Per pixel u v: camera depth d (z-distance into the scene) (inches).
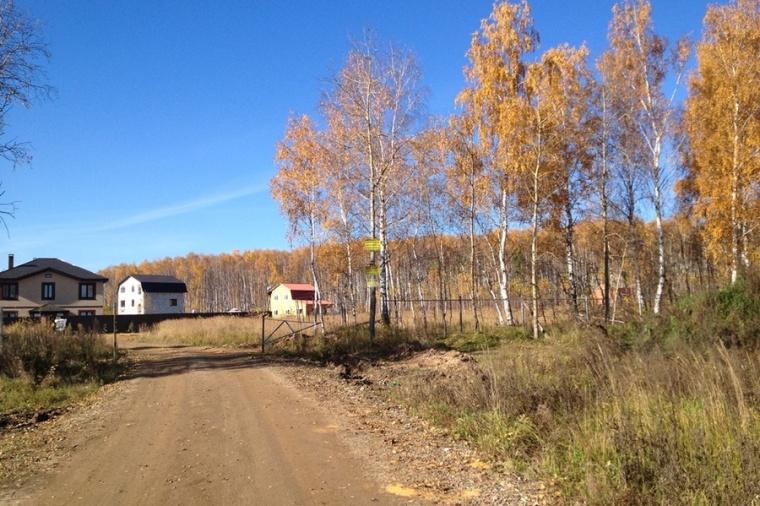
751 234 868.0
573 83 923.4
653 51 960.9
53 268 2097.7
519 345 682.2
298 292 3100.4
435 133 1056.2
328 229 1144.8
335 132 1007.0
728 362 307.1
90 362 675.4
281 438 311.4
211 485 233.6
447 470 252.4
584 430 263.1
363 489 227.5
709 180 877.8
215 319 1433.3
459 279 1771.7
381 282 1010.1
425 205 1228.5
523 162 895.7
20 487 237.6
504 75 946.7
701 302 591.8
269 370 625.6
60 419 392.8
